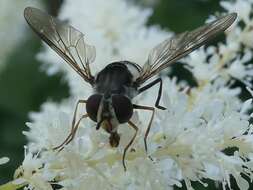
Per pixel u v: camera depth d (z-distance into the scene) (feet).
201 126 0.23
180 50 0.25
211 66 0.32
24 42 0.58
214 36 0.24
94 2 0.38
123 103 0.23
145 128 0.24
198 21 0.58
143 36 0.38
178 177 0.23
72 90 0.37
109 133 0.23
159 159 0.23
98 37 0.37
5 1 0.53
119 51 0.37
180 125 0.23
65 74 0.42
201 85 0.32
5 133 0.55
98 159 0.23
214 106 0.24
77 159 0.23
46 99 0.57
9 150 0.53
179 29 0.58
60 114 0.23
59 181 0.23
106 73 0.23
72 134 0.23
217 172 0.23
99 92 0.23
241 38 0.33
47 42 0.25
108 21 0.38
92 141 0.23
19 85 0.57
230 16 0.24
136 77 0.24
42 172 0.23
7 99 0.57
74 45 0.25
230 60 0.33
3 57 0.54
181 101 0.23
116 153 0.23
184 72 0.48
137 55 0.37
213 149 0.23
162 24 0.59
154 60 0.25
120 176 0.23
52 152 0.23
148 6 0.58
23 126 0.56
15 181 0.23
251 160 0.23
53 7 0.55
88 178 0.23
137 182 0.23
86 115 0.23
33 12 0.26
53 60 0.40
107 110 0.22
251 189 0.28
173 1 0.59
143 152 0.23
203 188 0.41
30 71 0.58
